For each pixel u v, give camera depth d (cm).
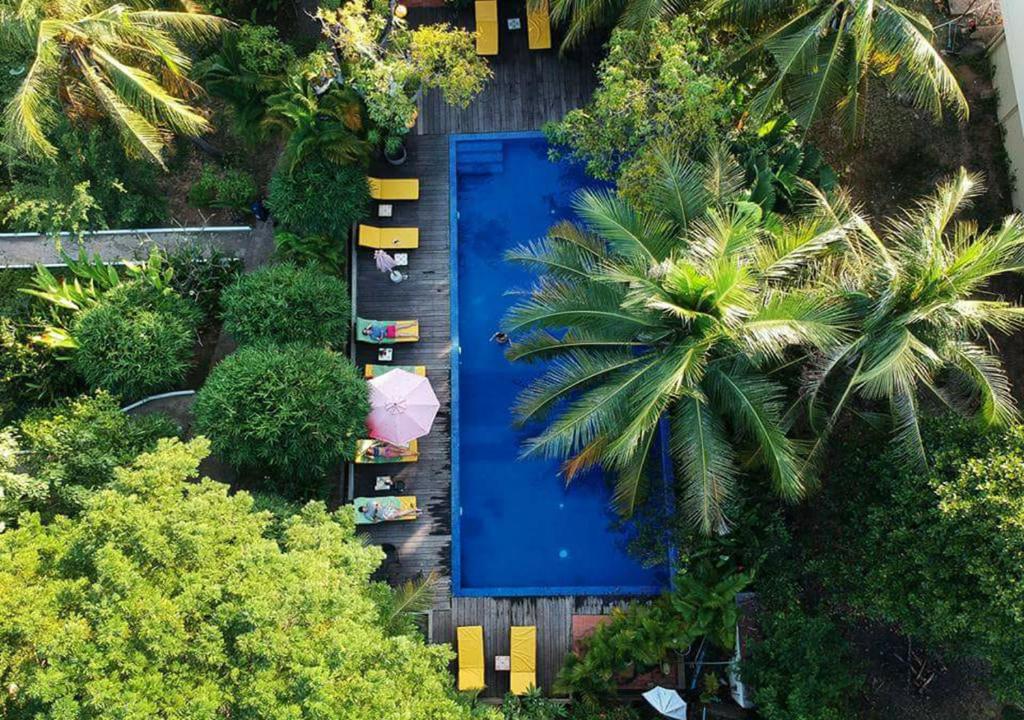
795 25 1511
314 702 1117
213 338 1891
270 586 1200
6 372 1745
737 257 1342
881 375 1297
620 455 1319
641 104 1611
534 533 1831
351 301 1909
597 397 1410
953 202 1408
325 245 1838
